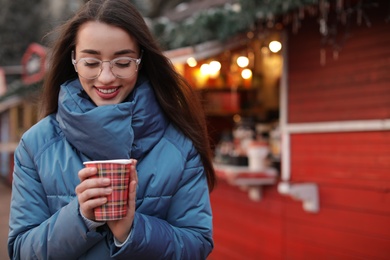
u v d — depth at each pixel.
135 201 1.53
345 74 3.98
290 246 4.57
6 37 19.92
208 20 4.38
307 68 4.34
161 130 1.69
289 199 4.59
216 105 6.25
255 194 4.92
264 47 4.79
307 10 3.71
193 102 1.85
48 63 1.80
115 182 1.36
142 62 1.75
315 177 4.29
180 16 7.49
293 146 4.53
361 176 3.87
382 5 3.65
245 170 4.78
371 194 3.78
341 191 4.04
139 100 1.62
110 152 1.51
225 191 5.64
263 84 6.00
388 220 3.65
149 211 1.59
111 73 1.55
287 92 4.58
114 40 1.54
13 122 14.04
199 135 1.80
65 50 1.69
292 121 4.53
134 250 1.45
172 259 1.53
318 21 3.89
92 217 1.41
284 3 3.50
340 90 4.02
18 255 1.58
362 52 3.83
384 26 3.64
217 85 6.00
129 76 1.58
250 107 6.17
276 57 5.53
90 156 1.55
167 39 4.94
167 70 1.75
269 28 4.33
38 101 1.95
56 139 1.64
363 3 3.59
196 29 4.48
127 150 1.53
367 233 3.80
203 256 1.66
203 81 5.89
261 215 4.97
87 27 1.54
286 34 4.56
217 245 5.77
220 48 4.58
